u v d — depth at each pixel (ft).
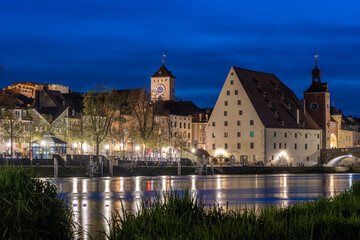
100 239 92.02
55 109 553.64
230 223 66.08
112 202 176.35
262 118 599.16
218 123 623.36
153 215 69.36
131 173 405.59
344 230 71.51
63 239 70.23
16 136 429.38
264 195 212.84
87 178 352.69
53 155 370.12
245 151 604.49
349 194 115.03
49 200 70.95
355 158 632.38
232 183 312.50
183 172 451.53
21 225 65.16
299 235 65.72
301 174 504.43
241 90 610.65
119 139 531.91
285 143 618.03
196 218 71.87
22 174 72.02
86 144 515.50
